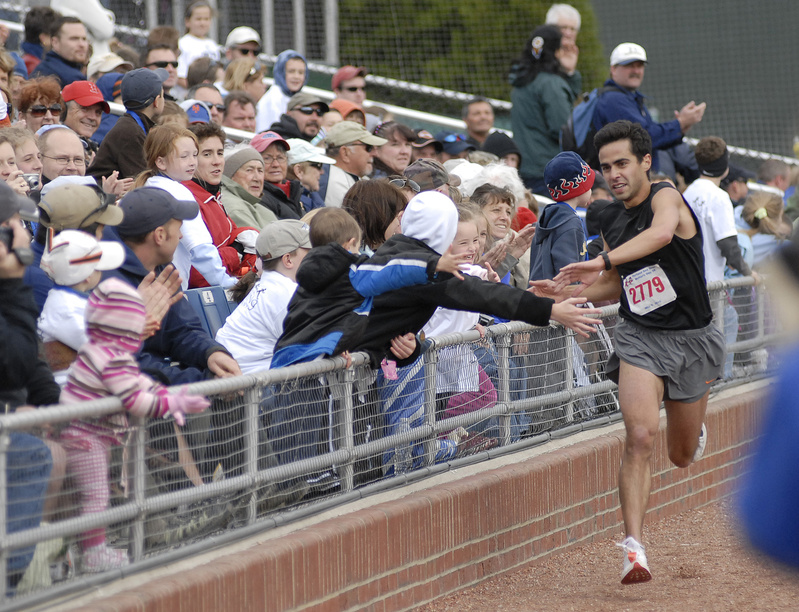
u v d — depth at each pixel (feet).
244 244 71.05
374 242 61.46
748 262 104.88
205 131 71.46
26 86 79.30
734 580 60.64
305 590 46.50
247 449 46.68
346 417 52.70
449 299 51.65
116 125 74.59
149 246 51.55
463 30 171.32
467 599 56.29
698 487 81.76
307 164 85.97
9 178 58.85
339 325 51.49
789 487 30.86
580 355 73.97
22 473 36.50
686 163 115.85
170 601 39.32
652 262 60.80
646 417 59.62
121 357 41.11
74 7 119.96
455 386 61.16
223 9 166.30
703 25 161.38
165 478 42.60
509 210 76.23
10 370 40.45
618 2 171.32
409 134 97.45
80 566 39.37
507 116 163.12
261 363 58.44
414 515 53.67
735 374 91.81
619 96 112.47
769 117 155.43
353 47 170.50
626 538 57.36
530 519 63.21
